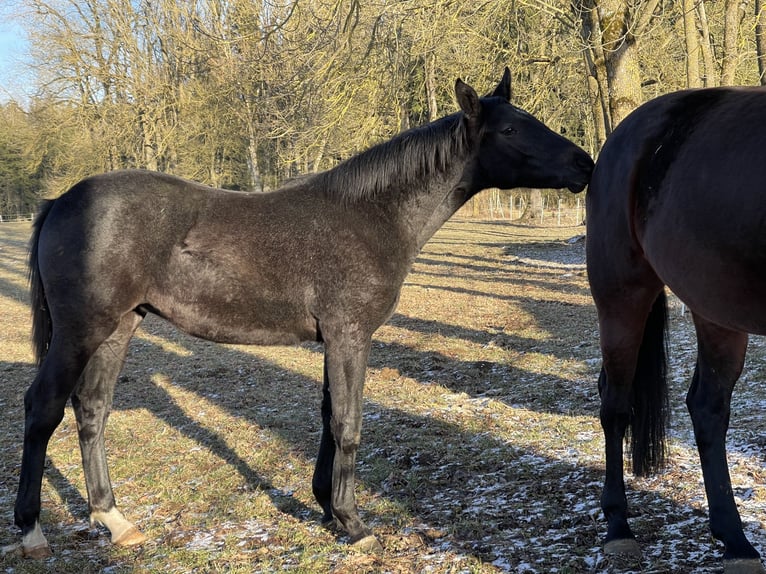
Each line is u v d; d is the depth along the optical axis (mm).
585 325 9445
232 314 3564
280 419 5969
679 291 2771
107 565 3463
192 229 3529
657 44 13789
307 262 3500
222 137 29219
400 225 3598
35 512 3555
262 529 3797
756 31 10266
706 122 2723
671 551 3068
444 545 3365
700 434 2973
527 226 33562
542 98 14859
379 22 12250
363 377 3516
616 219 3105
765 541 3047
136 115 28000
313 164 16875
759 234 2332
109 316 3469
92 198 3473
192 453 5227
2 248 26984
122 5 27547
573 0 10812
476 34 12141
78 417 3777
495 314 11031
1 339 10766
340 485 3457
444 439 5066
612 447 3275
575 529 3408
